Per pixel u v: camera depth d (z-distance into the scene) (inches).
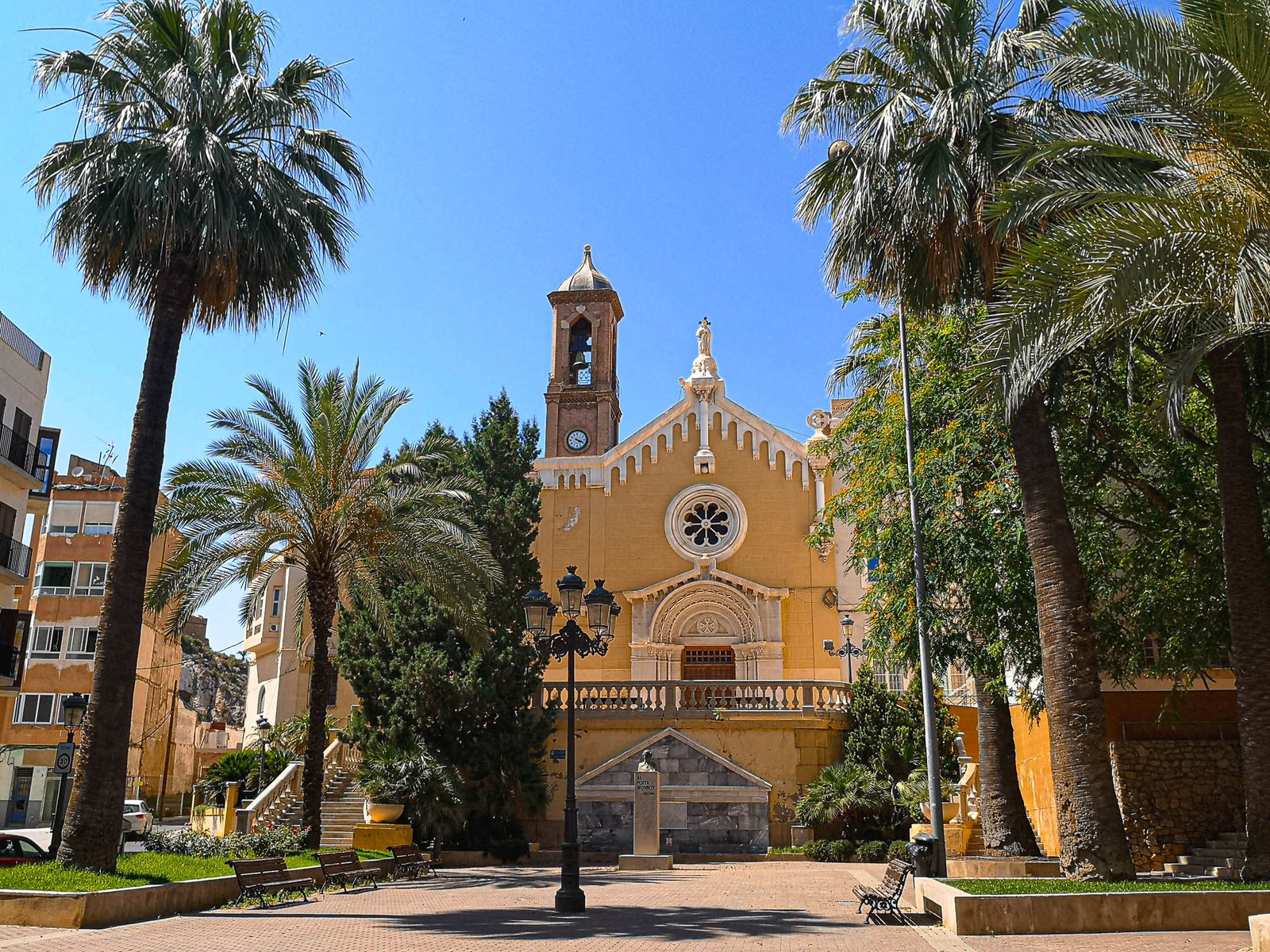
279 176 740.7
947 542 815.7
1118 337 641.0
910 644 895.1
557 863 1173.7
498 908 692.7
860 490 969.5
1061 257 499.2
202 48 753.6
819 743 1267.2
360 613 1278.3
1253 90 480.4
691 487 1626.5
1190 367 498.6
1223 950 446.3
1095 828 572.4
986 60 644.7
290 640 1893.5
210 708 3811.5
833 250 711.1
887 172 663.1
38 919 549.0
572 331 1836.9
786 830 1234.6
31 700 1760.6
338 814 1194.6
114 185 696.4
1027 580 767.7
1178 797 876.0
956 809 1040.8
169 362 706.8
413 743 1195.3
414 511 1007.0
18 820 1707.7
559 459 1670.8
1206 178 517.3
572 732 711.1
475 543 1013.2
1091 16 535.2
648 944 511.8
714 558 1584.6
